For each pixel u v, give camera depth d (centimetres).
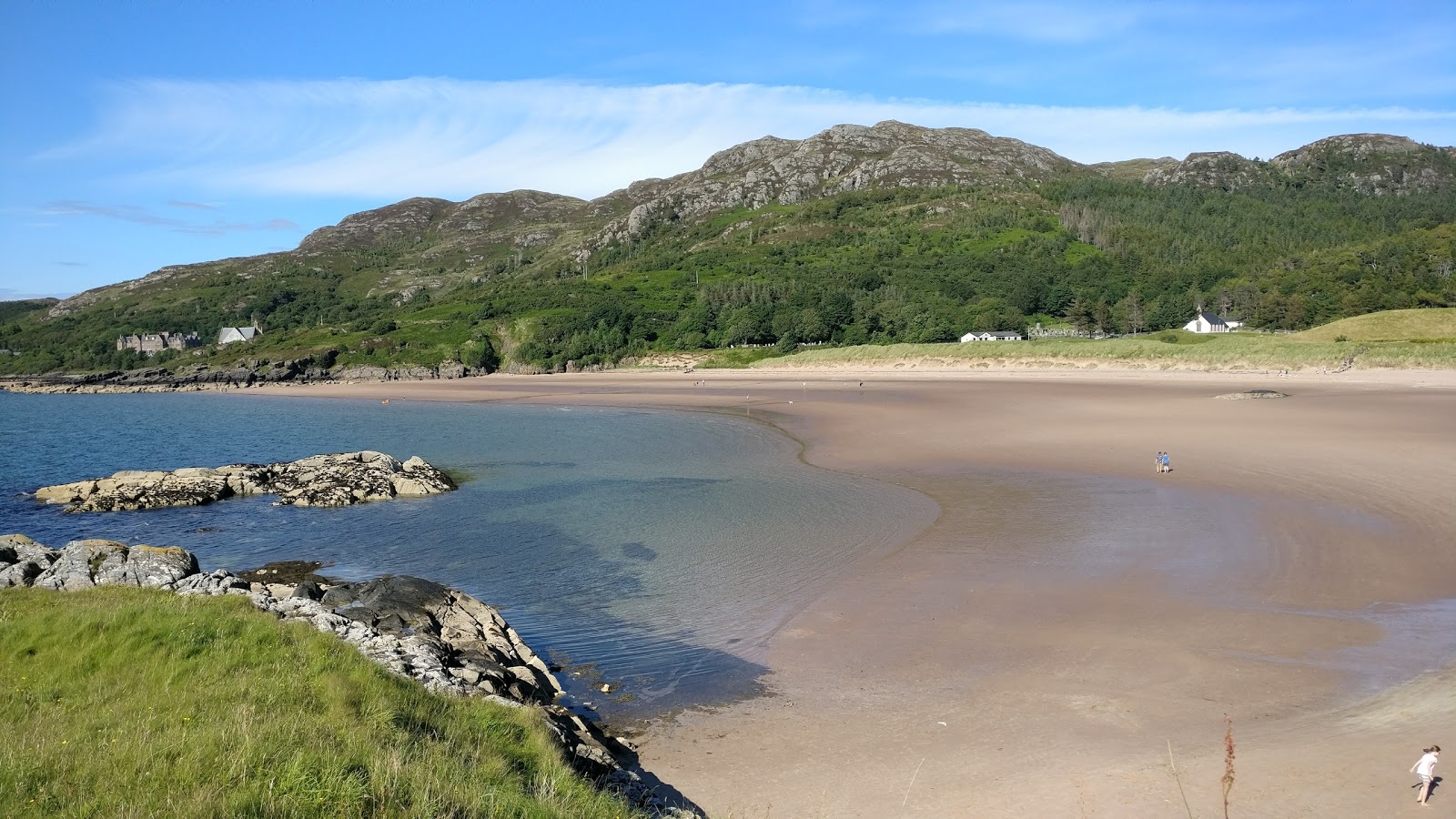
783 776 1292
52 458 5741
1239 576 2141
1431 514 2594
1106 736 1348
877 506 3167
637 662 1827
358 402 10675
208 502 3888
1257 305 14025
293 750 962
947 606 2039
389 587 2173
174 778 888
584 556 2714
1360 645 1672
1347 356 7331
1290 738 1288
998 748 1334
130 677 1264
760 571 2439
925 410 6259
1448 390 5672
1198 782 1160
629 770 1325
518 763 1122
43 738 1009
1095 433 4603
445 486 4056
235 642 1395
